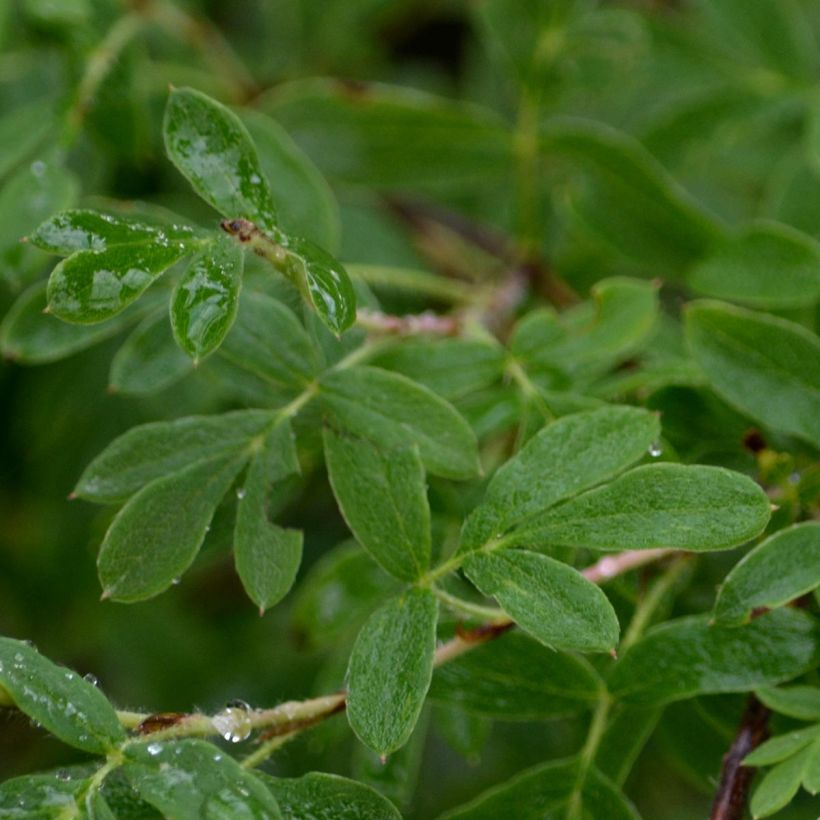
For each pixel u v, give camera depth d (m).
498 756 0.42
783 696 0.37
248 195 0.36
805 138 0.42
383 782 0.38
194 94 0.36
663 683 0.37
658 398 0.38
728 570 0.38
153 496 0.37
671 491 0.36
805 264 0.39
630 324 0.39
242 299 0.38
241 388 0.38
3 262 0.39
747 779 0.37
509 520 0.36
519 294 0.42
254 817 0.35
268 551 0.37
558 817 0.37
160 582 0.37
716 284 0.40
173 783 0.35
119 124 0.41
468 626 0.37
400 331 0.38
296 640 0.39
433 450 0.37
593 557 0.38
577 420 0.36
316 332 0.38
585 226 0.42
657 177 0.42
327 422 0.37
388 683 0.36
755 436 0.38
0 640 0.36
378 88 0.42
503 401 0.38
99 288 0.36
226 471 0.37
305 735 0.38
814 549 0.36
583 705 0.37
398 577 0.36
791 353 0.38
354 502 0.37
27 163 0.40
